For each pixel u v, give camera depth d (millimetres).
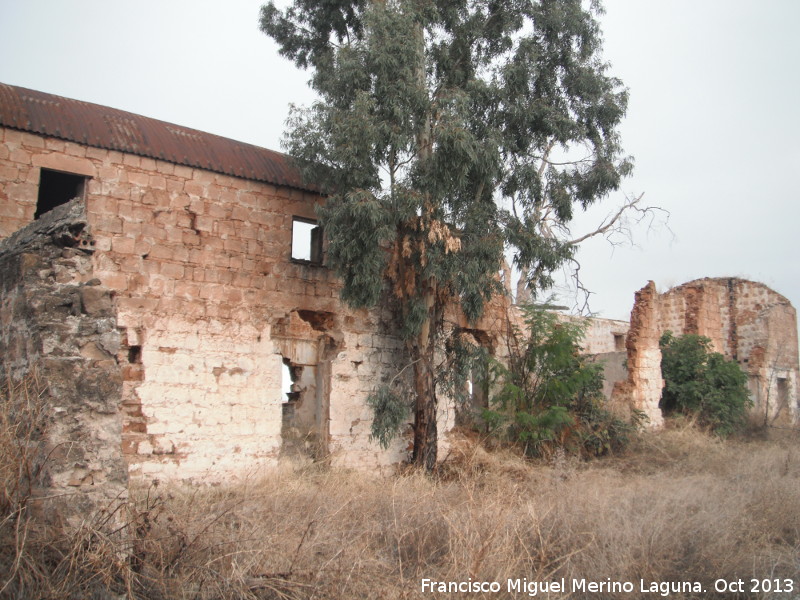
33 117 11852
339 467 14359
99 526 6406
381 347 15805
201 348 13062
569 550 8375
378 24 13445
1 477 6230
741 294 31688
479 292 14133
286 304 14383
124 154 12586
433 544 8555
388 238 13227
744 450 19578
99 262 12109
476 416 18719
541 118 15742
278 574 6676
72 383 6949
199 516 8102
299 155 13734
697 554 8492
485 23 15508
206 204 13453
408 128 13500
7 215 11328
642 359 23281
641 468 17297
